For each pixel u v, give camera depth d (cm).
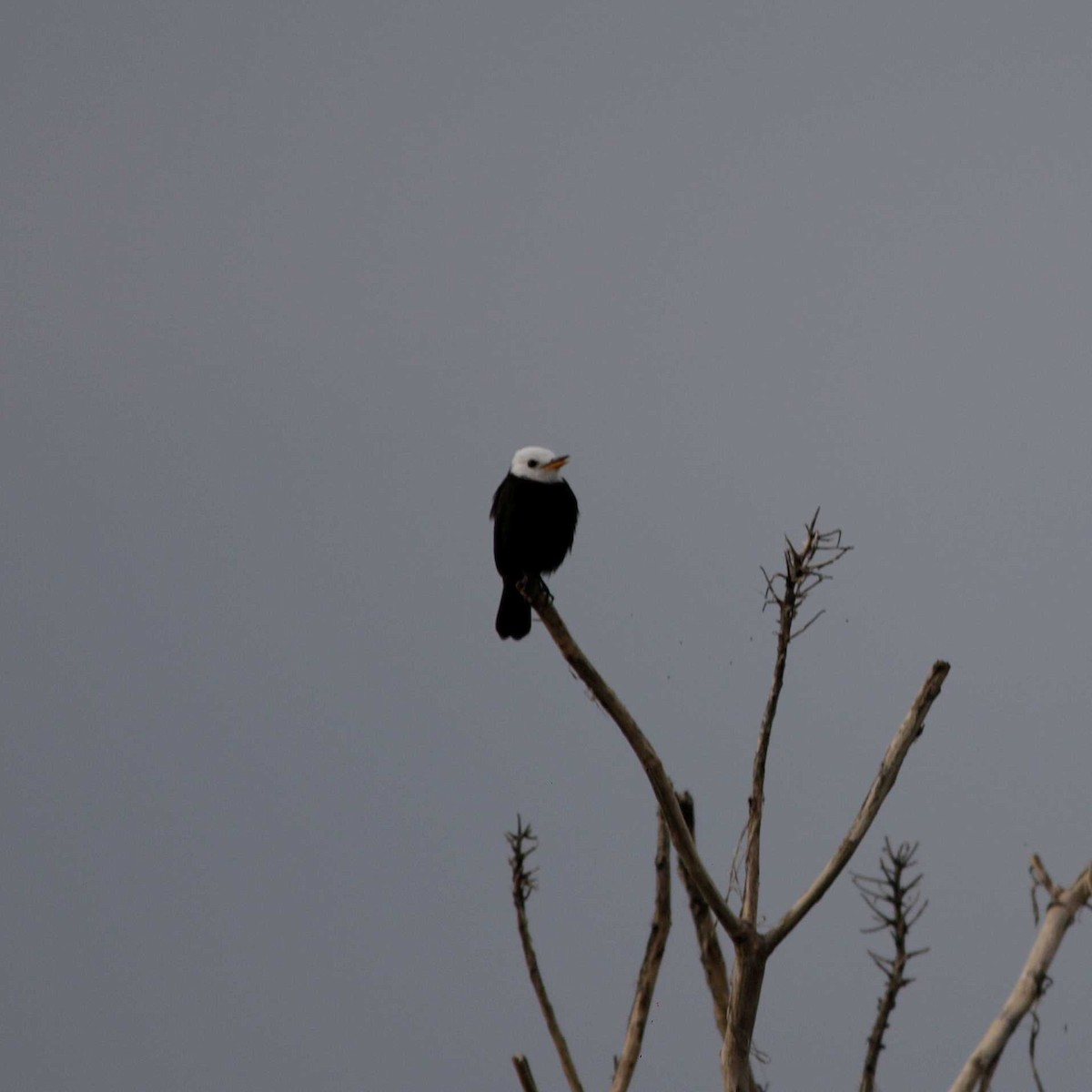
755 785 1187
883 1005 930
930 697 1166
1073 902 911
